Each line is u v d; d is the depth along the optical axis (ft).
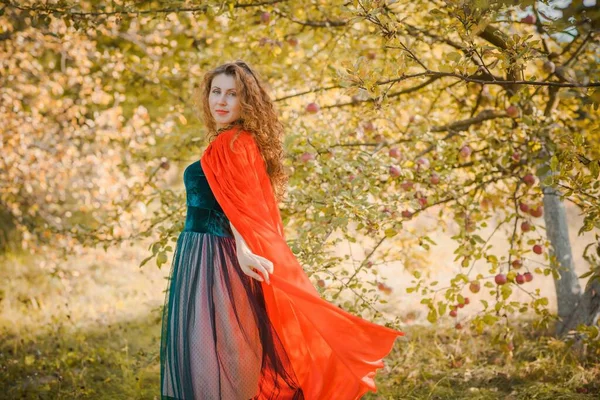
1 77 17.43
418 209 10.74
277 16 13.03
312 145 10.84
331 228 10.09
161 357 8.36
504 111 12.74
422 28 13.69
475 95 14.66
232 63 8.53
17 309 15.84
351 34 13.65
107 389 11.37
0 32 16.40
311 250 10.42
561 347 11.76
